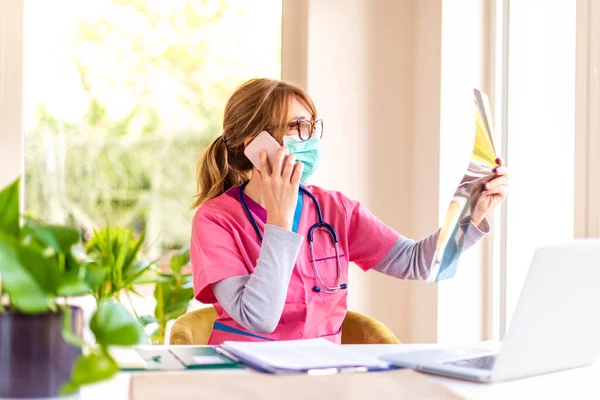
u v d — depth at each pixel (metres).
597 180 1.77
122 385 1.06
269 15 2.80
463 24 2.55
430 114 2.60
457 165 2.55
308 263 1.78
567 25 2.27
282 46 2.73
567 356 1.21
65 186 2.72
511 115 2.51
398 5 2.75
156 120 2.81
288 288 1.73
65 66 2.70
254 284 1.58
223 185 1.92
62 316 0.93
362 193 2.72
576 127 1.84
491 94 2.54
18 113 2.51
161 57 2.79
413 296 2.72
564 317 1.13
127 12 2.75
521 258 2.49
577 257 1.08
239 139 1.85
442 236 1.34
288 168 1.64
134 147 2.80
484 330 2.56
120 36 2.75
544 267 1.04
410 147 2.76
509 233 2.50
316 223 1.84
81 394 1.01
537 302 1.07
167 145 2.83
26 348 0.91
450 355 1.27
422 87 2.67
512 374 1.13
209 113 2.83
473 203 1.48
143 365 1.16
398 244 1.91
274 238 1.61
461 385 1.10
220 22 2.80
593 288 1.14
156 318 2.39
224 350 1.29
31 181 2.66
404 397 0.99
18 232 0.95
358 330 1.86
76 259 0.97
